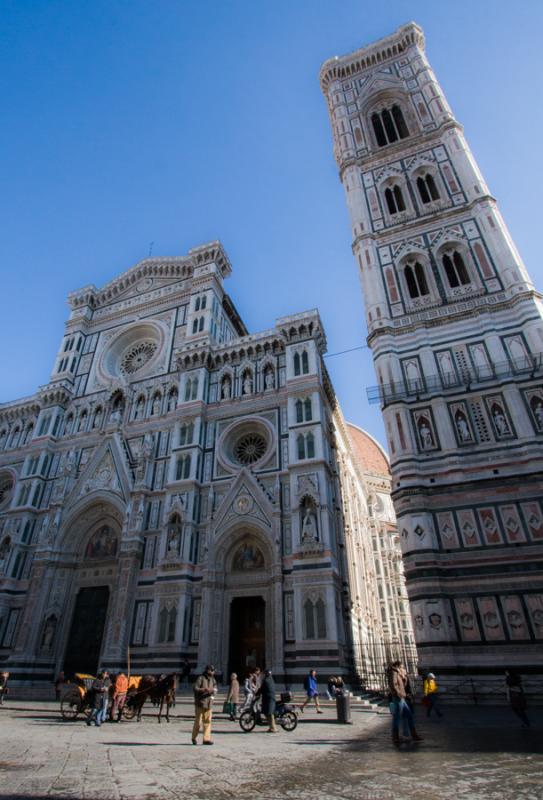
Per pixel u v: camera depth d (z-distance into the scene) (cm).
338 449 5172
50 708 2864
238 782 969
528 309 3644
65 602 4203
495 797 820
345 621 3791
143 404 5019
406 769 1083
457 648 2772
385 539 8262
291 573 3494
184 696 3092
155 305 5862
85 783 965
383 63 6406
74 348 5856
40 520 4719
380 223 4869
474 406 3472
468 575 2931
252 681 2442
